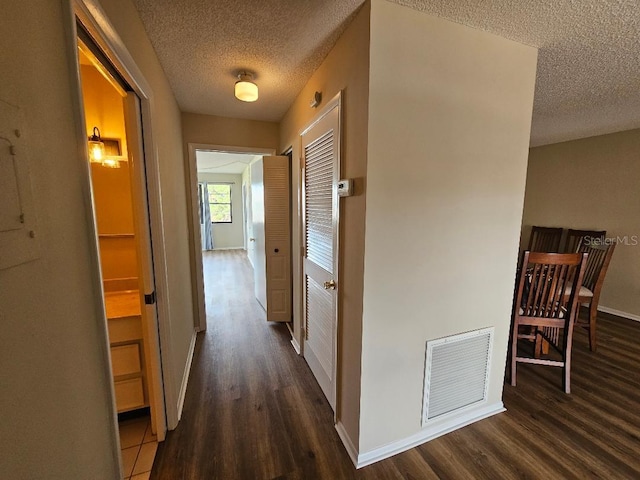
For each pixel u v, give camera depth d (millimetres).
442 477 1427
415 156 1403
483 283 1703
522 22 1395
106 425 842
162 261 1580
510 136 1638
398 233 1423
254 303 3998
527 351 2660
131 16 1233
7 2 483
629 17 1341
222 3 1284
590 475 1432
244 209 8227
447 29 1389
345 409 1639
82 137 734
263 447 1601
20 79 515
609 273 3578
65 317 645
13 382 478
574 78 2033
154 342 1586
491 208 1650
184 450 1578
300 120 2355
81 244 729
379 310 1438
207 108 2730
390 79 1300
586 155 3727
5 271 460
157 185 1533
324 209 1884
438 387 1668
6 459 460
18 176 497
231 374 2311
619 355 2592
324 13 1343
